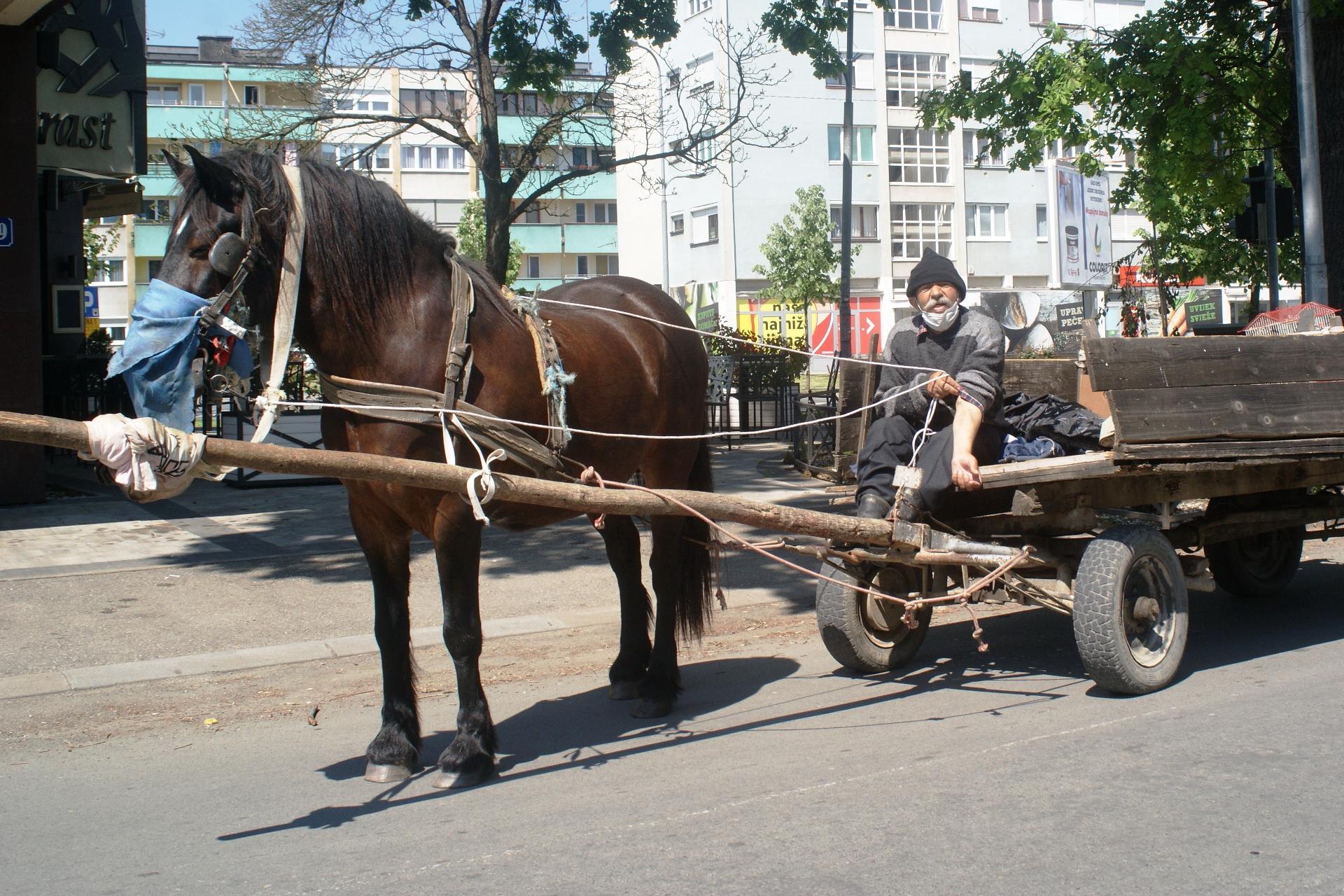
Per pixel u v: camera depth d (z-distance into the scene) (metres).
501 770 4.41
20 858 3.64
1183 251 19.42
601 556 8.86
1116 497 5.07
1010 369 6.69
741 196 40.72
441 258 4.28
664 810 3.83
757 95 19.48
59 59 13.22
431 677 5.88
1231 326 8.19
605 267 54.44
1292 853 3.25
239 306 3.76
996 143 14.66
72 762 4.69
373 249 4.00
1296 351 5.38
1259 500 6.30
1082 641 4.84
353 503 4.27
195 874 3.45
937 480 4.93
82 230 15.71
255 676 5.94
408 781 4.30
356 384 3.94
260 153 3.98
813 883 3.17
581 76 18.27
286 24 15.76
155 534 9.72
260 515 10.64
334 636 6.63
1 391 10.95
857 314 42.22
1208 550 6.79
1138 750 4.20
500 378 4.21
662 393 5.25
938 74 42.38
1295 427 5.27
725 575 8.25
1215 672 5.34
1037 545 5.28
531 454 4.21
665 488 5.44
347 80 16.23
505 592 7.75
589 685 5.71
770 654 6.28
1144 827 3.48
